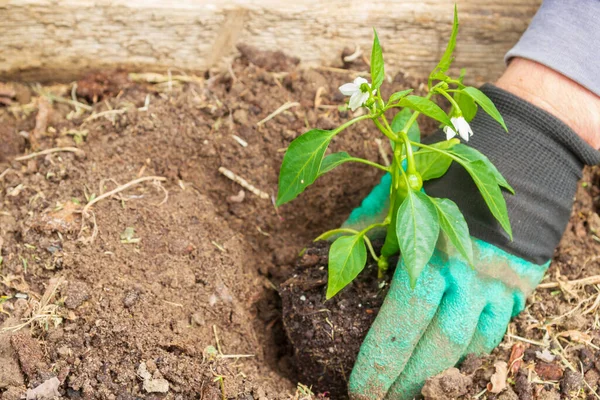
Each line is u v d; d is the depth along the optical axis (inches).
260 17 35.0
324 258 32.0
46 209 31.9
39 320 30.1
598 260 32.8
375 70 27.9
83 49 35.1
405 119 30.8
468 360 30.4
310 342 31.0
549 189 31.2
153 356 30.0
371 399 30.1
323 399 30.8
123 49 35.2
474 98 28.1
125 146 33.8
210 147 34.1
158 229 32.3
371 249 31.0
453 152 29.4
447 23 35.0
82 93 35.3
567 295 31.8
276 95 34.9
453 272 30.1
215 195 34.3
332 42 35.5
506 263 30.5
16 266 31.0
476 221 30.5
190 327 31.0
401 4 35.0
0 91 35.1
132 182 33.0
